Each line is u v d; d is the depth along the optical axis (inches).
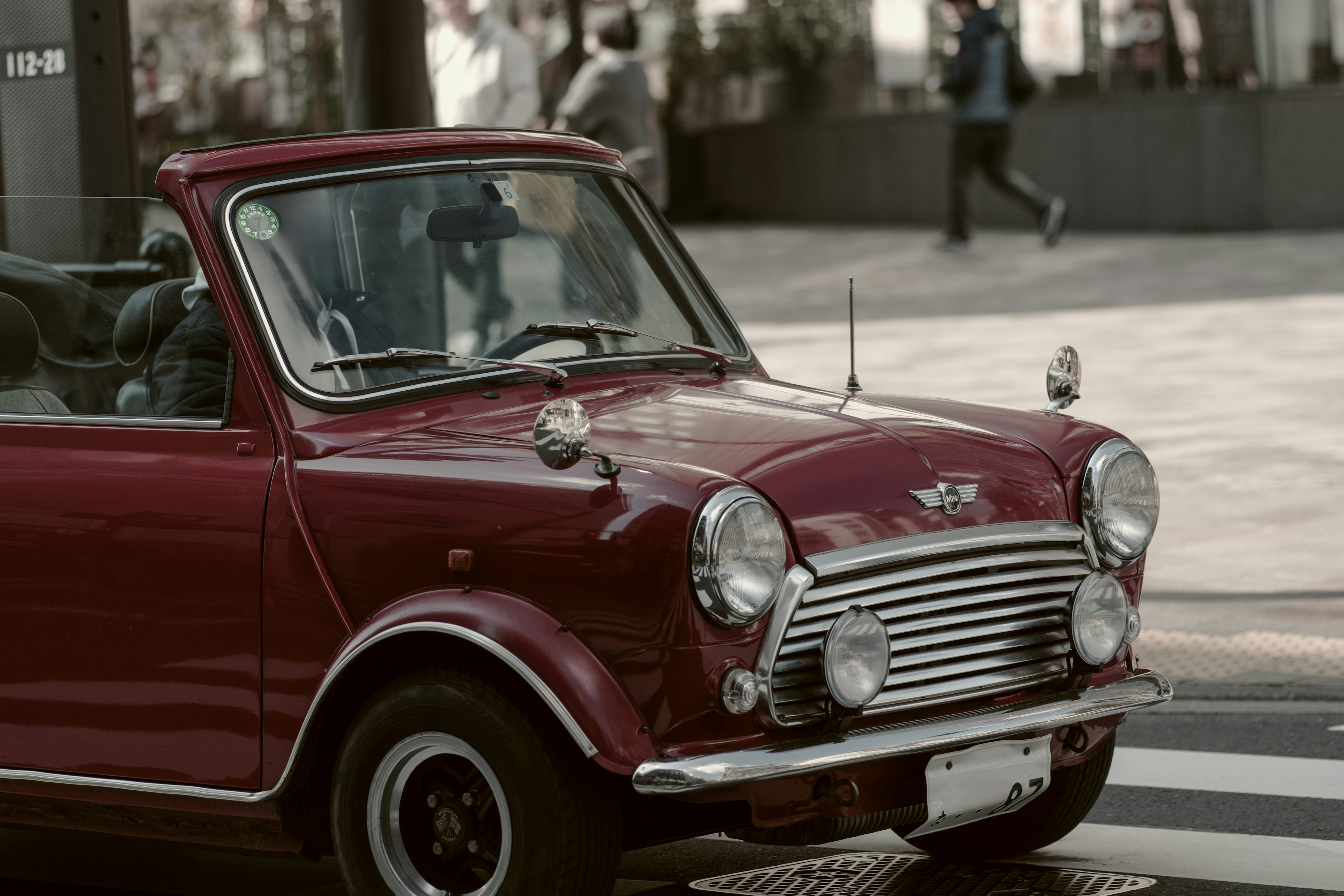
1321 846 275.9
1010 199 1228.5
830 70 1385.3
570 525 209.8
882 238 1221.7
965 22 1090.1
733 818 223.3
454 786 218.4
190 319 244.1
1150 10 1144.2
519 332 258.1
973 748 225.5
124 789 238.5
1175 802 302.4
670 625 205.6
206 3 1594.5
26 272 254.7
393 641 220.5
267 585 226.5
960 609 225.8
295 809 233.5
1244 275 940.6
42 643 242.2
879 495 221.6
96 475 241.1
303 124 1555.1
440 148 266.8
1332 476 520.7
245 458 233.3
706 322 284.4
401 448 226.8
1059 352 272.1
